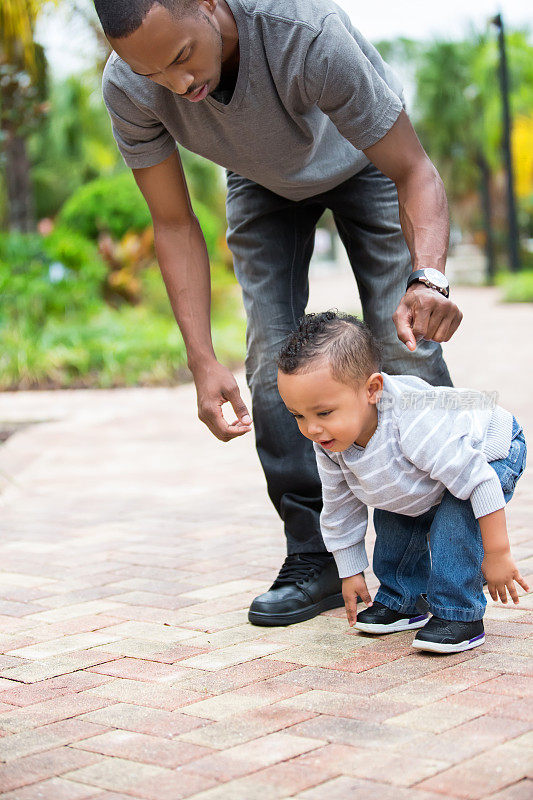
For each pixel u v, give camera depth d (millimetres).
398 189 2295
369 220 2594
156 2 1889
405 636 2381
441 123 25719
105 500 4492
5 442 6285
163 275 2572
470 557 2197
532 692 1919
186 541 3568
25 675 2211
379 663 2166
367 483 2207
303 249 2734
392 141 2232
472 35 25703
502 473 2232
